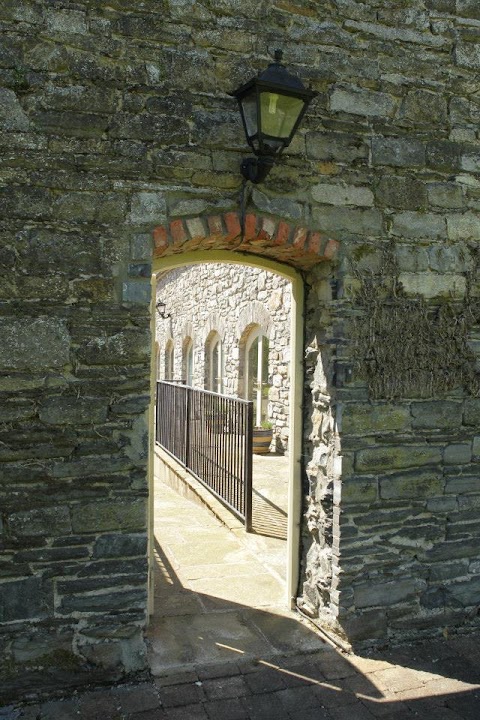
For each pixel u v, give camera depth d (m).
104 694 3.10
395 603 3.71
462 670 3.39
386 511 3.69
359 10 3.60
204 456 6.68
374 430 3.66
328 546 3.72
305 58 3.51
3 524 3.06
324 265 3.71
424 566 3.78
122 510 3.21
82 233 3.14
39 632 3.10
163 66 3.26
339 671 3.35
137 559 3.23
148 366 3.23
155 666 3.32
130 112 3.21
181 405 7.65
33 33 3.07
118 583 3.21
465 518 3.87
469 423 3.87
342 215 3.58
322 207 3.54
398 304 3.70
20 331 3.05
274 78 2.96
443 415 3.81
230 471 5.86
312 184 3.52
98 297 3.16
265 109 2.99
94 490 3.17
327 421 3.74
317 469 3.86
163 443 8.73
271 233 3.44
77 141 3.14
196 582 4.36
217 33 3.36
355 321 3.60
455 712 3.00
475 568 3.89
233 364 9.98
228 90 3.37
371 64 3.63
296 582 4.02
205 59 3.33
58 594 3.13
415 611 3.75
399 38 3.68
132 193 3.21
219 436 6.20
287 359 8.26
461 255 3.83
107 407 3.18
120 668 3.21
